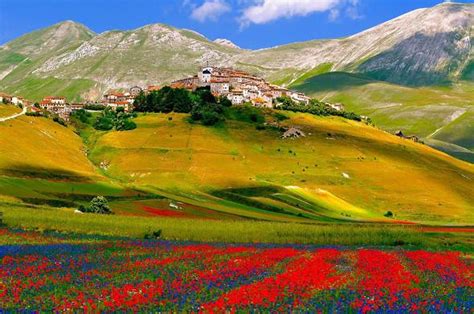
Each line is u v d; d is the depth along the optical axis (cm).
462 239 9206
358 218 15538
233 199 16475
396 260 5162
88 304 2878
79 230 7419
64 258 4644
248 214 12794
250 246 6328
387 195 19475
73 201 12112
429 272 4566
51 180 14700
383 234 8475
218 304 2870
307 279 3719
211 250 5584
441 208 18462
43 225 7456
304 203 16400
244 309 2830
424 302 3089
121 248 5606
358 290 3434
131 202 12450
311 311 2814
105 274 3881
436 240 8619
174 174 19825
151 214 10756
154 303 2948
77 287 3378
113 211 10469
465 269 4938
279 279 3672
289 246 6662
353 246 7294
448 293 3528
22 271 3909
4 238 6062
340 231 8469
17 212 8069
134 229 7669
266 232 8100
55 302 2952
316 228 8631
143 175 19850
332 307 2908
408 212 17912
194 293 3222
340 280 3769
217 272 4019
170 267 4266
